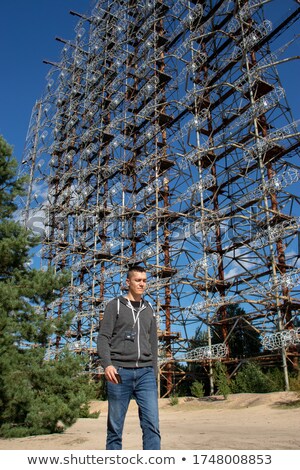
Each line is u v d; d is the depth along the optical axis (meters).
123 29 53.38
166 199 42.44
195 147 37.88
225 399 25.05
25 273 13.50
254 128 34.19
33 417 11.31
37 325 12.38
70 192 53.25
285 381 25.45
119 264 43.75
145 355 4.85
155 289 36.34
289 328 28.67
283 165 32.34
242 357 32.50
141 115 45.62
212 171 37.94
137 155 47.97
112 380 4.66
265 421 15.27
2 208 14.43
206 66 41.53
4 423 11.37
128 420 19.08
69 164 59.16
